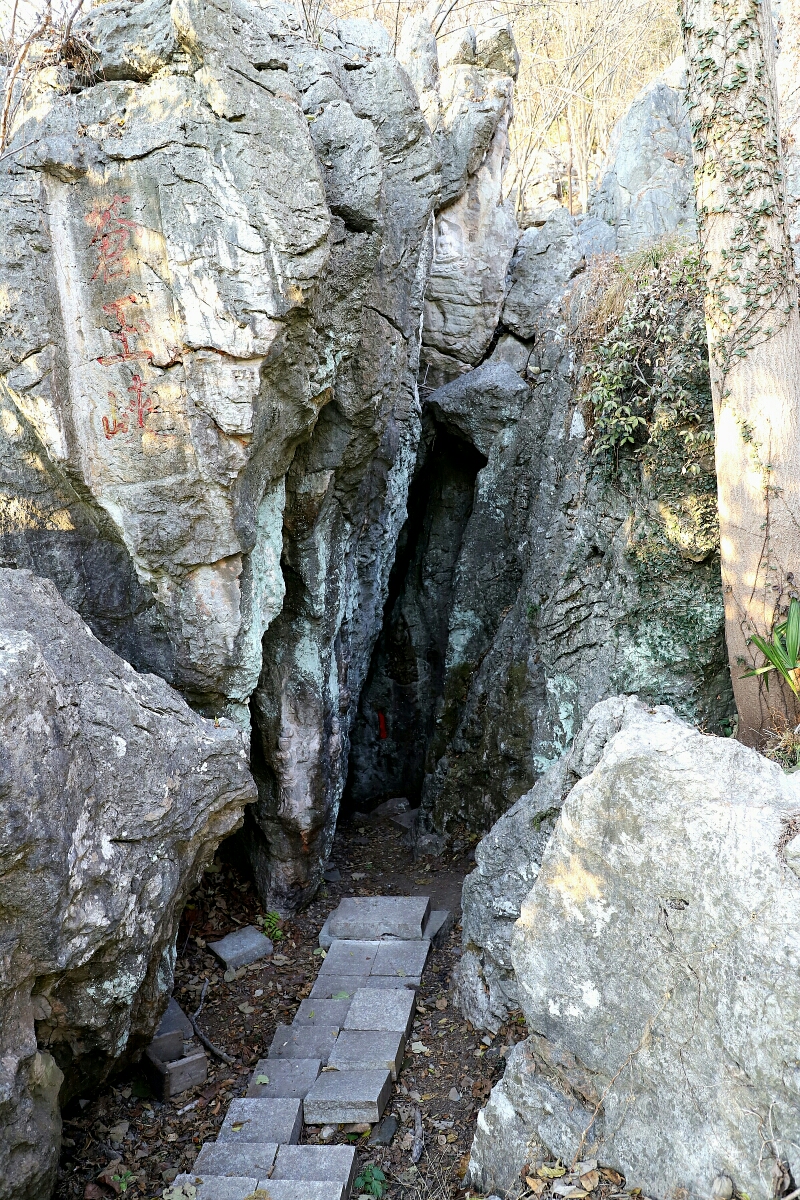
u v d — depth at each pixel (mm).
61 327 4922
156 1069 5020
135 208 4781
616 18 11617
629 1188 3584
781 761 4395
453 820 7777
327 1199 3975
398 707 8992
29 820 3301
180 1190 4059
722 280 4668
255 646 5652
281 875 6812
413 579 8922
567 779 4977
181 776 4375
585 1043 3863
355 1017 5391
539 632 6883
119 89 4793
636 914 3633
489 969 5367
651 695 5945
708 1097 3332
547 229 8508
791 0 6766
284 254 4863
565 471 6746
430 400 8320
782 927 3100
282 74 4891
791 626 4441
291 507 6398
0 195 4754
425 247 7074
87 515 5297
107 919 3820
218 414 4922
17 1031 3557
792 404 4590
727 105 4555
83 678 4070
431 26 9109
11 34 5004
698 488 5617
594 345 6398
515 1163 4020
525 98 12297
